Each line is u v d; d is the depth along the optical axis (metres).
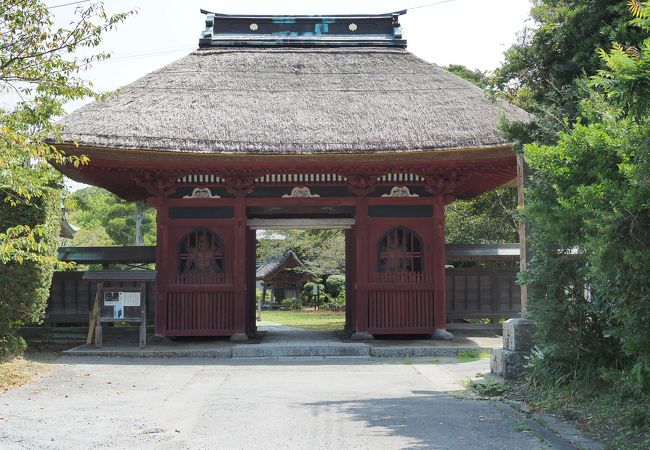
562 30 12.30
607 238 6.49
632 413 7.48
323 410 9.41
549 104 12.20
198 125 17.50
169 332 18.11
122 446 7.36
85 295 19.17
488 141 17.02
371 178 18.48
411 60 21.38
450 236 32.16
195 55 21.33
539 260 10.25
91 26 12.85
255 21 23.75
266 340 18.83
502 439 7.63
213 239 18.47
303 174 18.62
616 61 5.71
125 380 12.44
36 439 7.63
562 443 7.41
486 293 20.25
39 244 11.45
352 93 19.39
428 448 7.24
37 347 17.62
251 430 8.12
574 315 9.84
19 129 13.15
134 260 19.64
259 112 18.30
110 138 16.56
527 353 11.40
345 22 23.83
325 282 48.06
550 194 8.89
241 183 18.33
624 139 6.59
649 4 5.91
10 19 12.50
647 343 6.65
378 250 18.69
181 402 10.06
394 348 16.72
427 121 18.00
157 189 18.23
